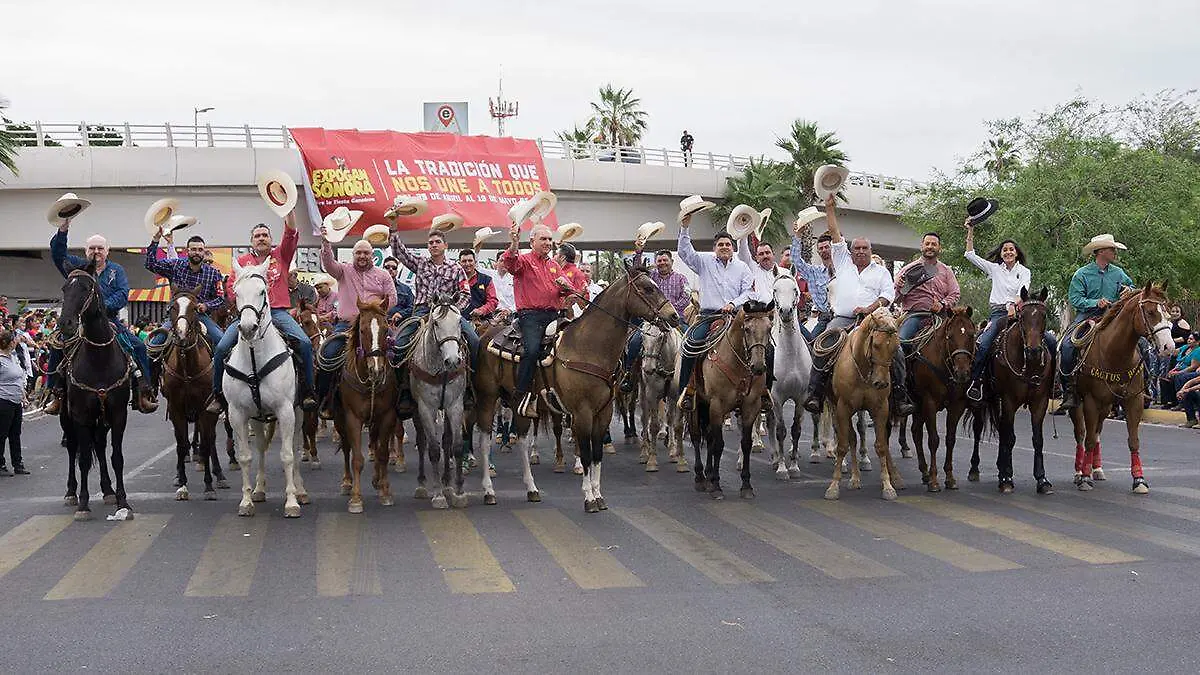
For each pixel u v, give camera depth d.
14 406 15.05
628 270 11.45
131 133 35.41
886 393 12.37
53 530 10.66
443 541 10.07
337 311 12.96
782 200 45.12
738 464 15.70
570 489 13.41
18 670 6.43
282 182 12.16
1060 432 20.59
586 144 42.53
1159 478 13.77
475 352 12.36
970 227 13.93
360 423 11.73
